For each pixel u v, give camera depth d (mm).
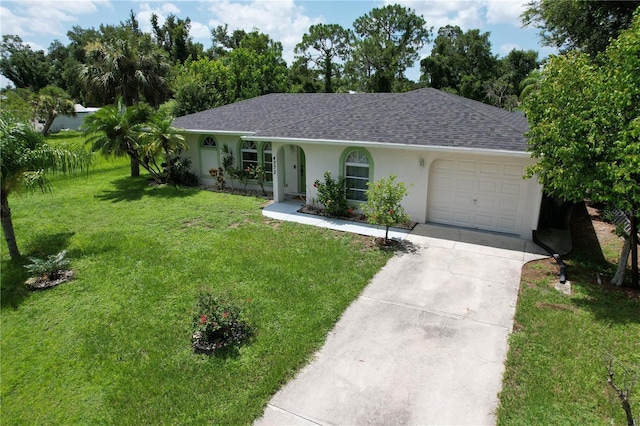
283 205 14094
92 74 21422
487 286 7902
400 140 11117
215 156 17188
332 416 4754
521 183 10453
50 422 4875
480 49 51812
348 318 6816
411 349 5957
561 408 4715
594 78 7215
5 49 59406
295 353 5855
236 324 6367
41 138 9594
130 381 5441
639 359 5469
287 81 38406
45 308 7461
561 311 6844
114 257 9664
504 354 5773
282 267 8812
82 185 17859
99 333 6578
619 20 16359
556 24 18188
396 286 7953
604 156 6910
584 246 10211
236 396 5094
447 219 11703
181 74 31641
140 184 18016
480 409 4793
